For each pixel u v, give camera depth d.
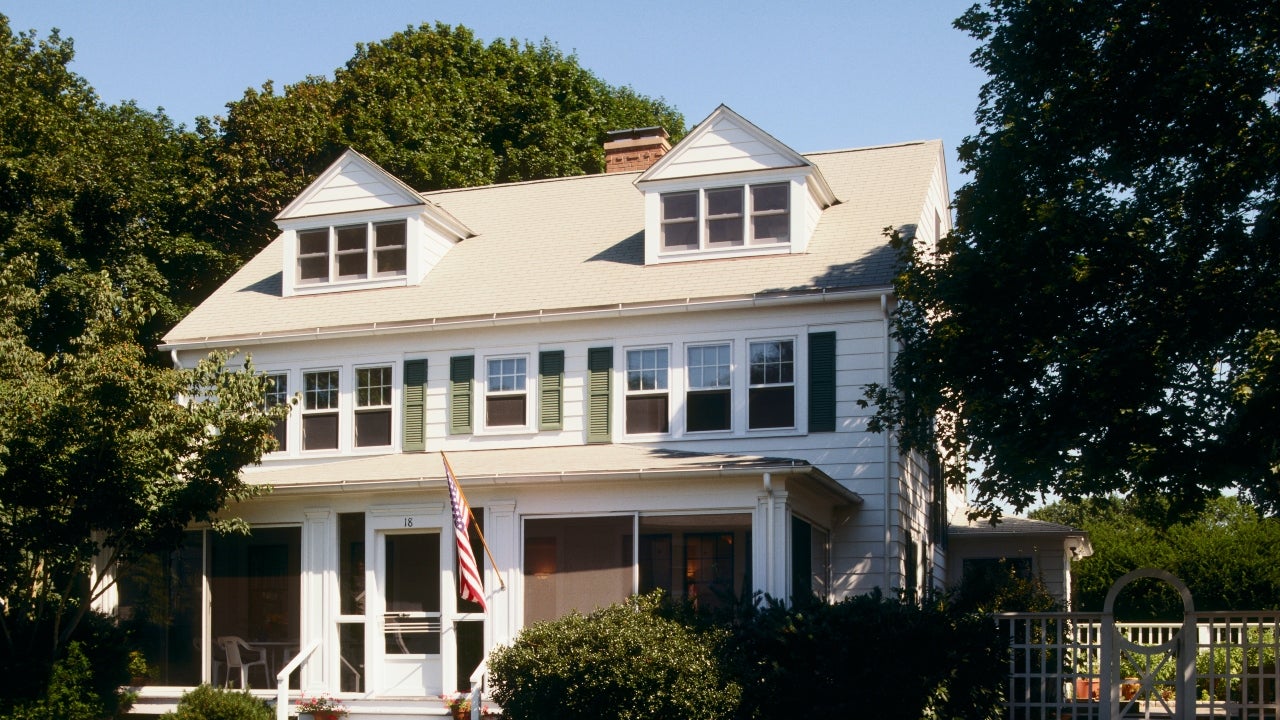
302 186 37.44
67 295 28.52
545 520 20.05
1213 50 15.88
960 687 16.44
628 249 25.44
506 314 23.72
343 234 26.48
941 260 18.45
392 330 24.34
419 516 20.41
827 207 25.42
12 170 29.34
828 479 19.80
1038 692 17.36
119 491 18.52
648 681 15.91
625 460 20.47
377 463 22.97
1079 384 15.79
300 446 24.91
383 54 41.91
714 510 19.09
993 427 16.34
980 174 17.69
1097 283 16.00
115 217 31.02
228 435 19.31
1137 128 16.53
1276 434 14.34
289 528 21.45
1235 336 15.23
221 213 36.59
